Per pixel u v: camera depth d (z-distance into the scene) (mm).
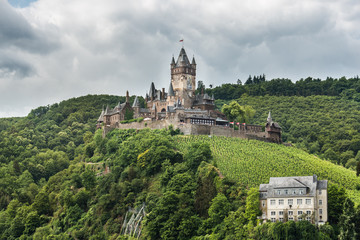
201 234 194875
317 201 179125
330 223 179375
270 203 181875
